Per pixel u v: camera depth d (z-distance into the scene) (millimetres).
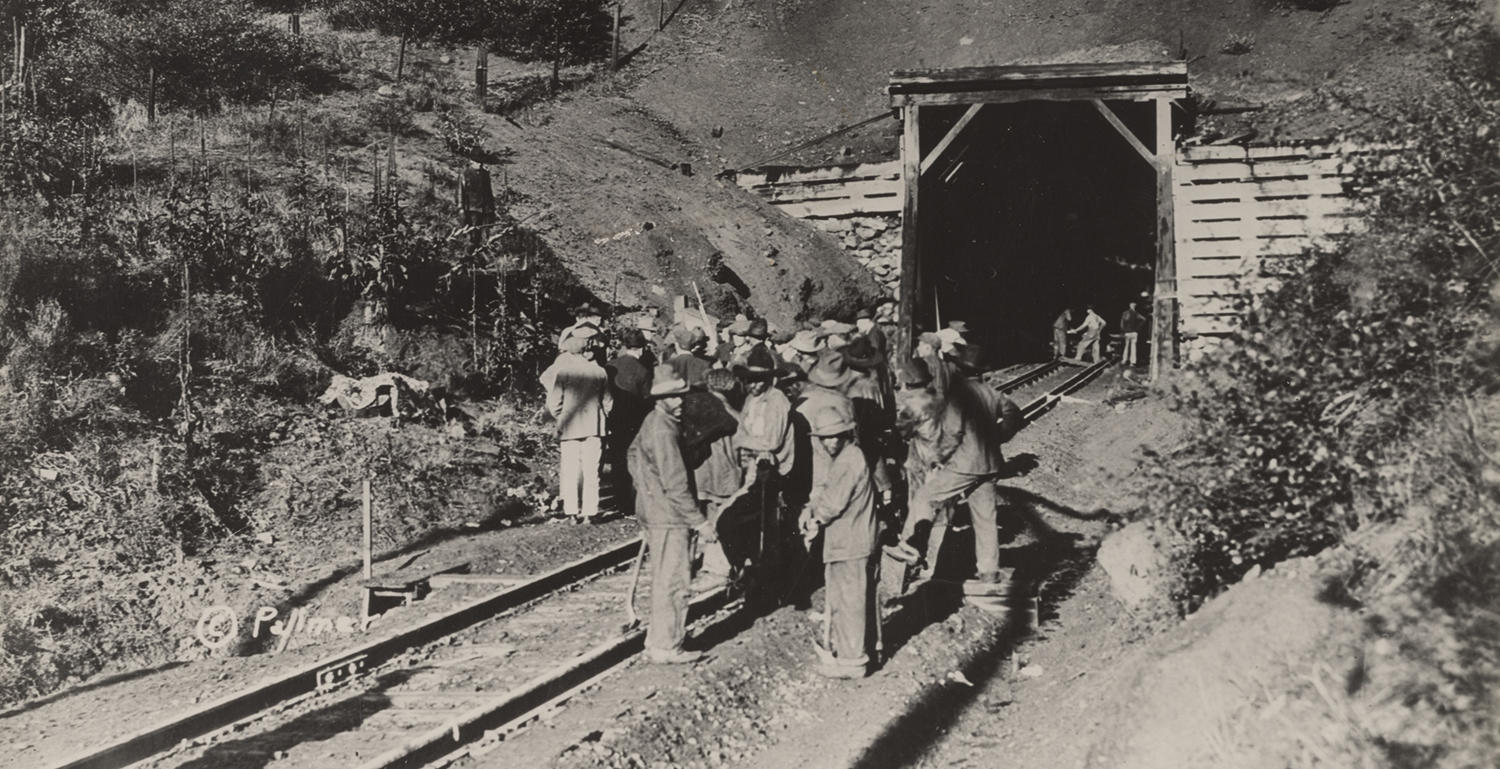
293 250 16422
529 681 7641
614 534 12680
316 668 8078
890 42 42031
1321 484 6836
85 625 9688
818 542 11305
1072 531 12867
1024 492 14297
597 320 13320
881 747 7113
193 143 21453
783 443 9945
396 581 10211
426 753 6520
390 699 7656
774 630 9305
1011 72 25453
